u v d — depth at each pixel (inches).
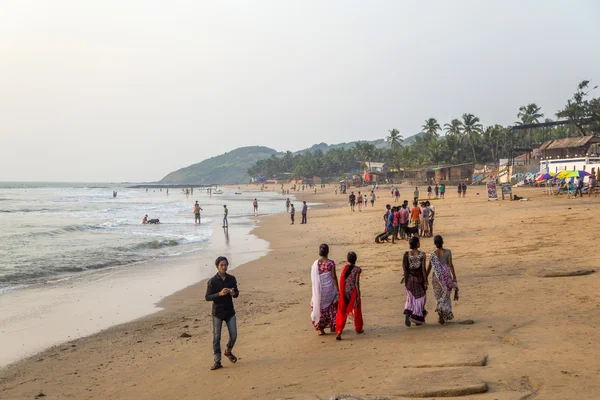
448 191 2844.5
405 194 3144.7
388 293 474.9
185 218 1947.6
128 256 903.1
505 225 946.7
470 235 871.7
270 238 1172.5
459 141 4670.3
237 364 304.5
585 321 308.2
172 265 800.9
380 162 6279.5
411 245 340.2
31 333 431.2
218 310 303.3
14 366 348.2
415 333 319.0
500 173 3189.0
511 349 260.5
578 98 3006.9
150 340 398.0
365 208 2065.7
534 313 339.9
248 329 398.9
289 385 246.5
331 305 347.3
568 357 241.4
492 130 4367.6
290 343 336.5
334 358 284.7
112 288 624.7
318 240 1061.8
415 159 5359.3
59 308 521.7
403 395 208.8
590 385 204.4
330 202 3157.0
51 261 838.5
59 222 1774.1
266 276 666.8
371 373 245.4
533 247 654.5
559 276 456.8
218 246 1047.0
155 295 582.6
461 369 233.5
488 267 546.0
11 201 3833.7
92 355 365.4
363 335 330.6
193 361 326.3
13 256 897.5
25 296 581.0
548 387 204.7
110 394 279.0
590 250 581.0
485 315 348.2
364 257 742.5
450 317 331.3
